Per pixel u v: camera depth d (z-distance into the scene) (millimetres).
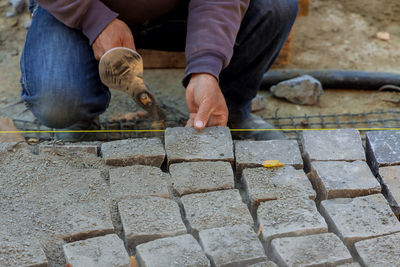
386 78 3840
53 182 2098
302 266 1740
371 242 1839
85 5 2395
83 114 2766
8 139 2504
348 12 4758
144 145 2299
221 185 2113
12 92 3705
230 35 2471
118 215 1994
